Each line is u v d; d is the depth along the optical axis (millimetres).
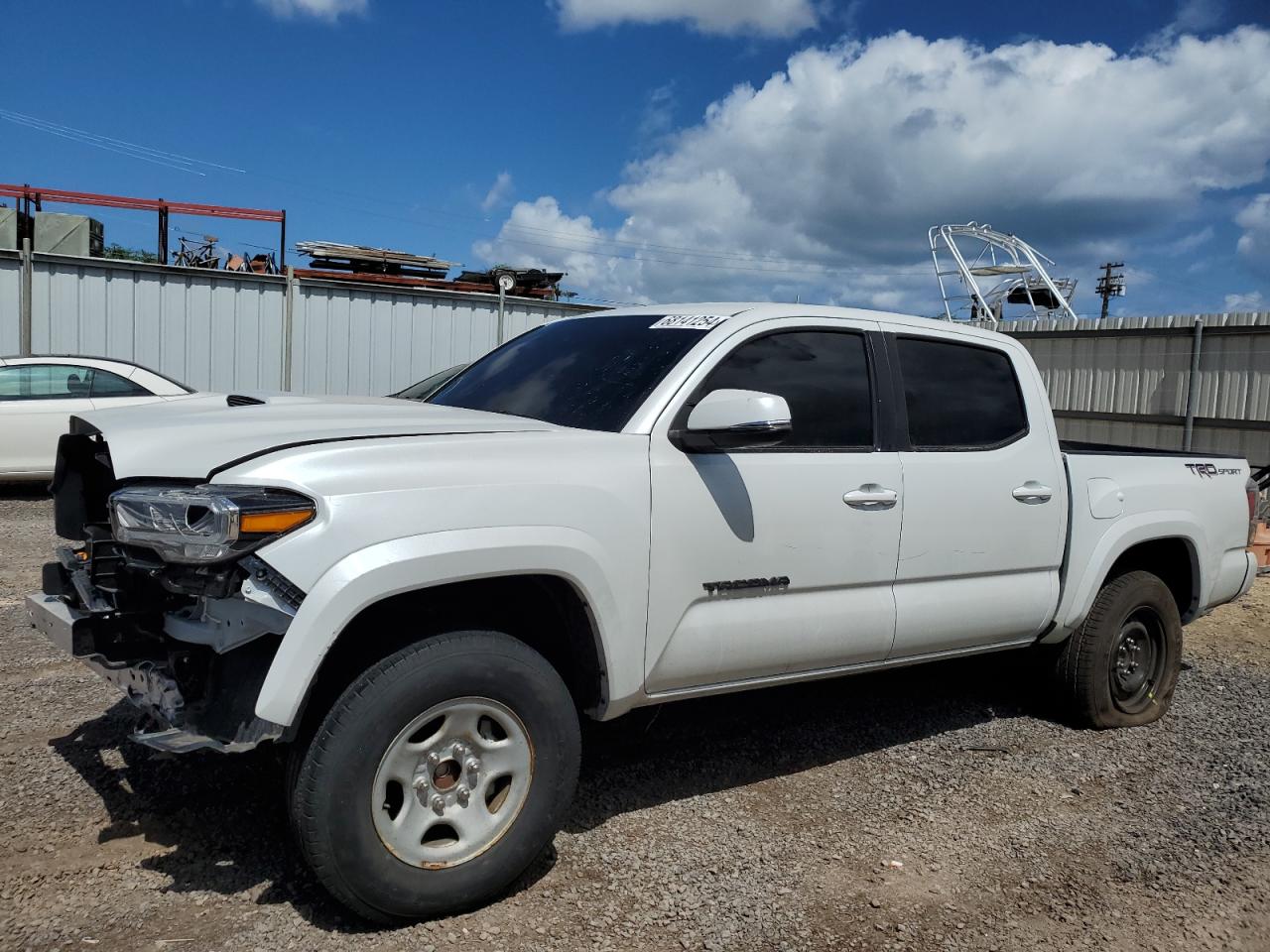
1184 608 5406
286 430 3105
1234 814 3994
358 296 16641
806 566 3709
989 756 4551
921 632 4133
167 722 2850
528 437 3182
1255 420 11750
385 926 2887
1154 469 5102
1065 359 14227
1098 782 4281
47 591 3332
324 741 2705
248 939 2787
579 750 3160
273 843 3332
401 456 2922
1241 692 5746
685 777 4117
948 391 4348
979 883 3357
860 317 4168
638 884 3223
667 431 3445
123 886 3029
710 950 2877
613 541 3205
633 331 4062
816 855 3490
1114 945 3021
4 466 10500
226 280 15664
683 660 3451
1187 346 12562
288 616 2662
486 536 2934
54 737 4129
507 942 2852
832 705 5160
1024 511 4441
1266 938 3104
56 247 17766
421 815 2863
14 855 3174
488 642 2951
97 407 10891
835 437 3912
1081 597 4719
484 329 17766
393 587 2777
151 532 2797
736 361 3727
